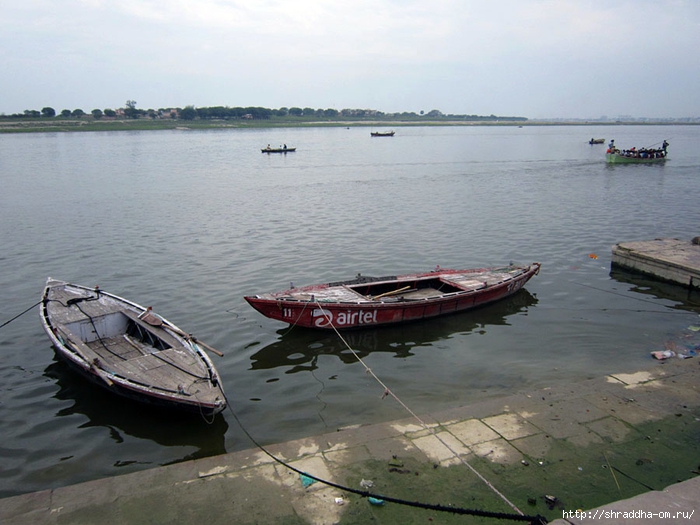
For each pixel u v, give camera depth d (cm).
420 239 2909
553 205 3888
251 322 1820
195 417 1266
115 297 1762
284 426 1226
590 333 1744
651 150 7119
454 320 1873
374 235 2994
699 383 1230
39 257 2539
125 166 6538
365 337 1736
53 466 1099
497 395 1342
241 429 1217
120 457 1128
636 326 1797
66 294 1788
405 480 892
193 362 1339
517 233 3045
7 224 3209
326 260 2517
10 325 1797
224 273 2319
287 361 1562
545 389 1212
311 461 946
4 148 9600
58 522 805
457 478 897
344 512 818
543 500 847
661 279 2230
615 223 3291
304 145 11275
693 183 4947
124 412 1296
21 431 1220
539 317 1892
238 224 3256
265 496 855
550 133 19462
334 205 3903
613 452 970
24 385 1422
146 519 809
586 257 2595
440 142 12612
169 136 15162
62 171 5903
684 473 912
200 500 848
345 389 1394
